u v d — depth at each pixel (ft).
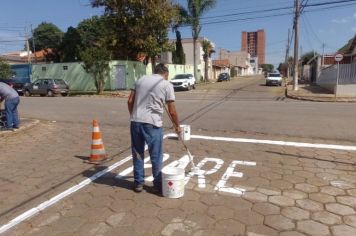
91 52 85.51
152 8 89.25
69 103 60.39
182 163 20.13
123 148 24.26
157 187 15.75
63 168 19.72
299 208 13.88
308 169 18.81
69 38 147.54
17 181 17.71
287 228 12.30
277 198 14.87
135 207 14.17
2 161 21.42
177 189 14.89
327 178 17.33
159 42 97.14
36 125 34.88
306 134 28.27
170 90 15.19
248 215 13.30
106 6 91.97
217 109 46.11
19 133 30.55
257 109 45.75
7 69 81.15
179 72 140.77
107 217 13.38
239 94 82.28
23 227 12.83
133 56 101.40
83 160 21.29
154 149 15.37
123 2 89.20
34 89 87.97
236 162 20.21
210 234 11.94
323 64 121.49
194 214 13.43
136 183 15.66
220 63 255.91
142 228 12.44
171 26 99.04
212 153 22.30
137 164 15.58
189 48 188.96
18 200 15.29
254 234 11.91
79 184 17.06
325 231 12.10
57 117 41.65
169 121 35.94
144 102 15.16
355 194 15.28
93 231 12.34
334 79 82.17
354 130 29.78
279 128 31.09
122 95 83.10
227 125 33.04
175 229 12.31
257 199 14.78
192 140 26.32
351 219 12.95
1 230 12.64
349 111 42.80
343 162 20.13
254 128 31.24
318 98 65.05
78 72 101.91
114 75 97.19
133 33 91.81
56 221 13.20
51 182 17.46
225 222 12.76
